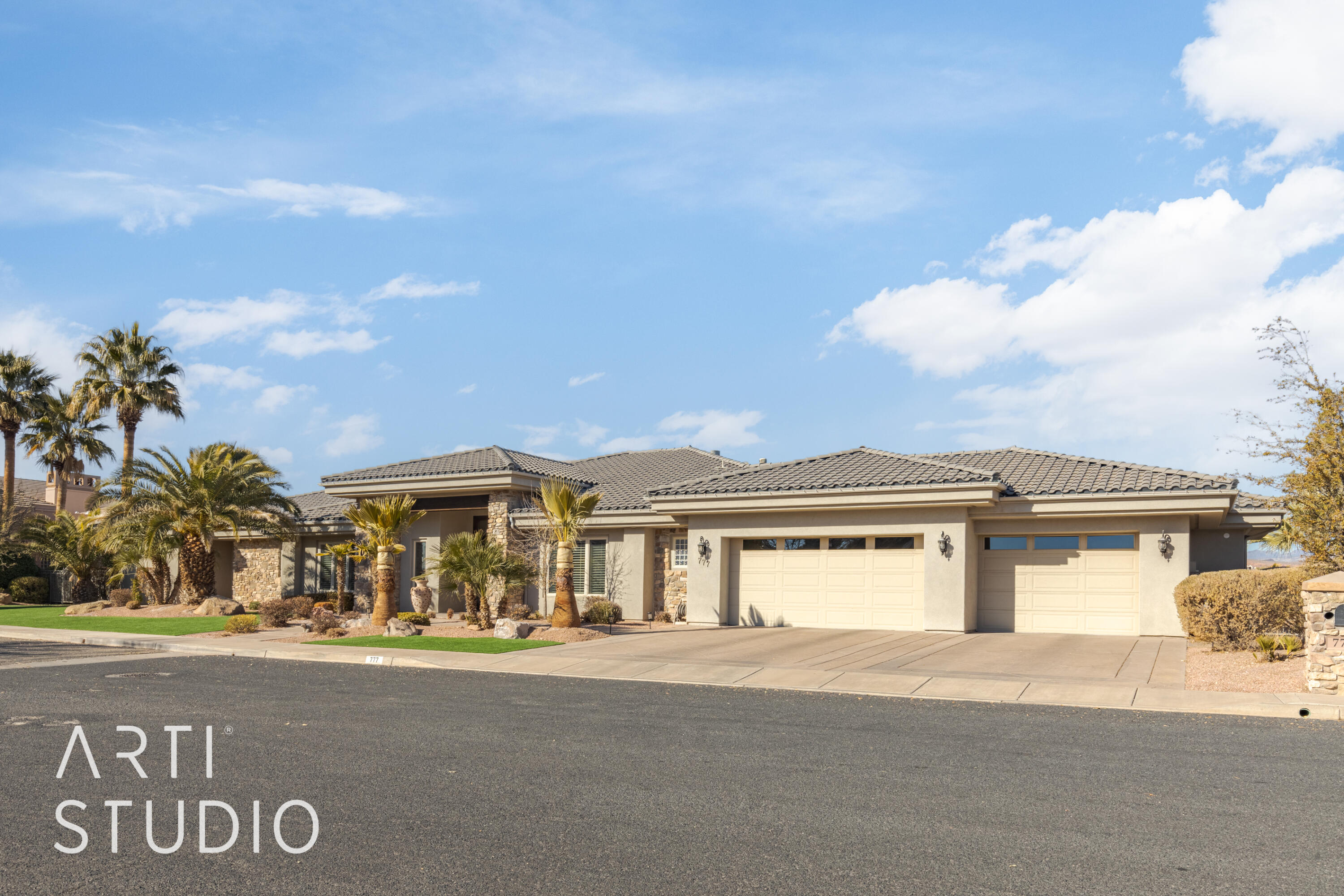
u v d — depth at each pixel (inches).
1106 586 897.5
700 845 259.9
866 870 240.2
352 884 229.9
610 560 1135.6
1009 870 240.2
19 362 1899.6
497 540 1184.8
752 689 592.1
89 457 1923.0
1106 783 329.1
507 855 251.6
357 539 1306.6
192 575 1256.2
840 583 984.9
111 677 642.8
